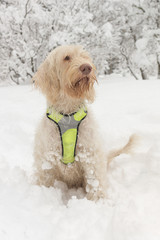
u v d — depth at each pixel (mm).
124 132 2438
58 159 1503
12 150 2240
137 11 8352
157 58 8398
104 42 8031
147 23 8680
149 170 1705
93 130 1480
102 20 8594
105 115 3016
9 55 8094
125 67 10367
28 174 1810
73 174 1605
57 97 1489
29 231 1104
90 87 1512
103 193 1498
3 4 7746
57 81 1516
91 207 1295
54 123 1456
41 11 7262
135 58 7844
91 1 8047
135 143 1940
